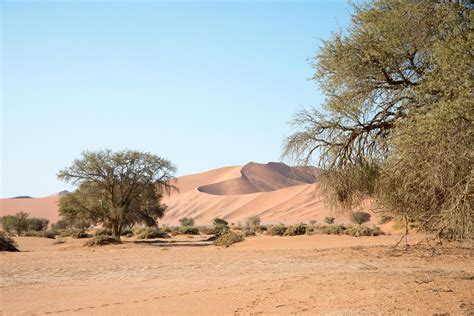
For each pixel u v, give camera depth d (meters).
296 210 119.81
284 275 18.00
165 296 13.73
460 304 10.77
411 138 8.43
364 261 22.70
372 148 12.73
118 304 12.65
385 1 11.66
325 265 21.77
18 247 42.06
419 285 13.78
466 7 9.70
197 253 31.02
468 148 7.78
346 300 11.79
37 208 158.38
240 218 127.38
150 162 47.31
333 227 45.19
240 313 10.96
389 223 54.00
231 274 19.31
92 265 24.45
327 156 13.46
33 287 16.88
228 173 191.25
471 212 8.15
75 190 49.38
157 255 30.06
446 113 7.87
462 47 8.38
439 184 8.27
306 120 13.42
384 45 11.20
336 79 12.07
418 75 11.15
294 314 10.55
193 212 147.12
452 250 24.95
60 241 49.94
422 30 10.62
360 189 13.52
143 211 49.84
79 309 12.08
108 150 46.88
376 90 12.09
